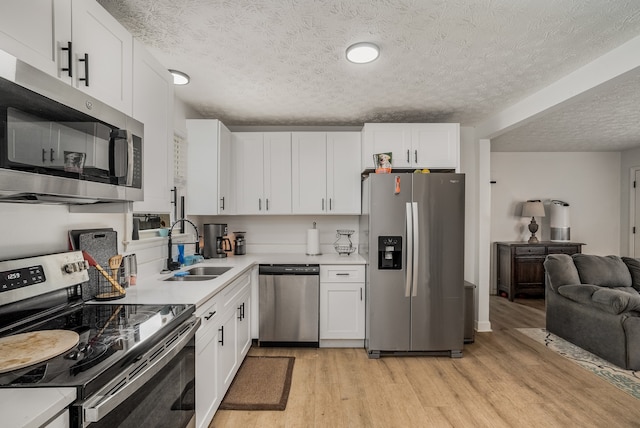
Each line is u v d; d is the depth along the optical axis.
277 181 3.35
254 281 3.04
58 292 1.38
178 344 1.24
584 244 4.89
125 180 1.29
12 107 0.84
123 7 1.58
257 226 3.70
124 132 1.28
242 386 2.35
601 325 2.85
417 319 2.84
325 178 3.35
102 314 1.37
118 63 1.40
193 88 2.61
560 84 2.43
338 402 2.17
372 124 3.14
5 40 0.89
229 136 3.25
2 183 0.82
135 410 1.01
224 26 1.75
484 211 3.60
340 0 1.53
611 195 5.41
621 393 2.28
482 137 3.54
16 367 0.86
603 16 1.65
